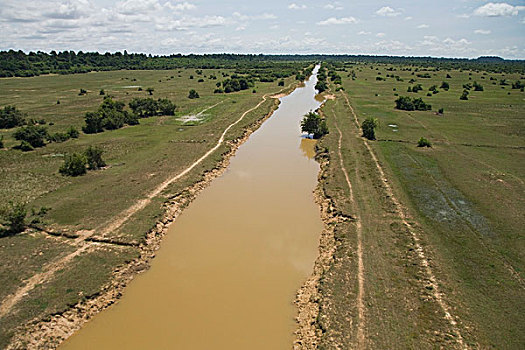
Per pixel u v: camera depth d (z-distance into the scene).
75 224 25.36
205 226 26.81
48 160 39.62
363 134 47.81
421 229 24.52
